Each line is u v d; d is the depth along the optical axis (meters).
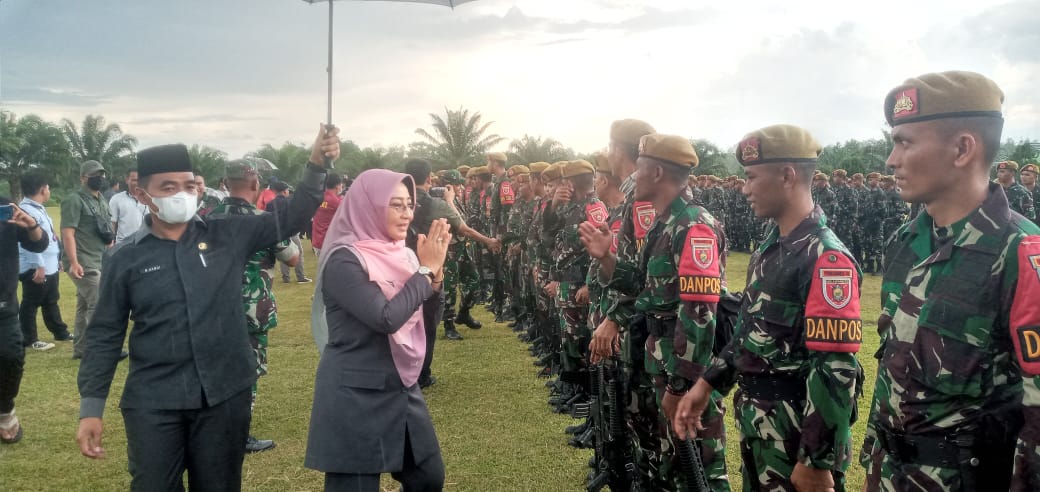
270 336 7.89
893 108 1.81
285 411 5.25
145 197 2.63
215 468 2.72
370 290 2.49
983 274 1.61
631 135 3.48
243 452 2.83
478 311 9.80
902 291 1.82
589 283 4.07
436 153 35.66
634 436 3.27
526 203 8.02
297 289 11.67
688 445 2.56
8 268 4.35
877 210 14.34
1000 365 1.61
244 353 2.81
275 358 6.87
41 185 6.46
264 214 2.96
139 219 7.43
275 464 4.27
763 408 2.24
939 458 1.68
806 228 2.21
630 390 3.21
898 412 1.78
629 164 3.51
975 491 1.64
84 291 6.92
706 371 2.45
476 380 6.00
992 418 1.62
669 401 2.79
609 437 3.17
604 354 3.30
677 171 2.92
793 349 2.18
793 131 2.26
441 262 2.73
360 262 2.54
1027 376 1.49
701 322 2.67
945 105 1.67
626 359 3.21
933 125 1.69
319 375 2.58
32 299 7.26
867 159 24.61
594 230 3.27
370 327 2.47
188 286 2.66
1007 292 1.56
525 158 35.78
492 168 10.70
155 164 2.58
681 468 2.79
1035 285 1.50
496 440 4.54
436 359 6.79
